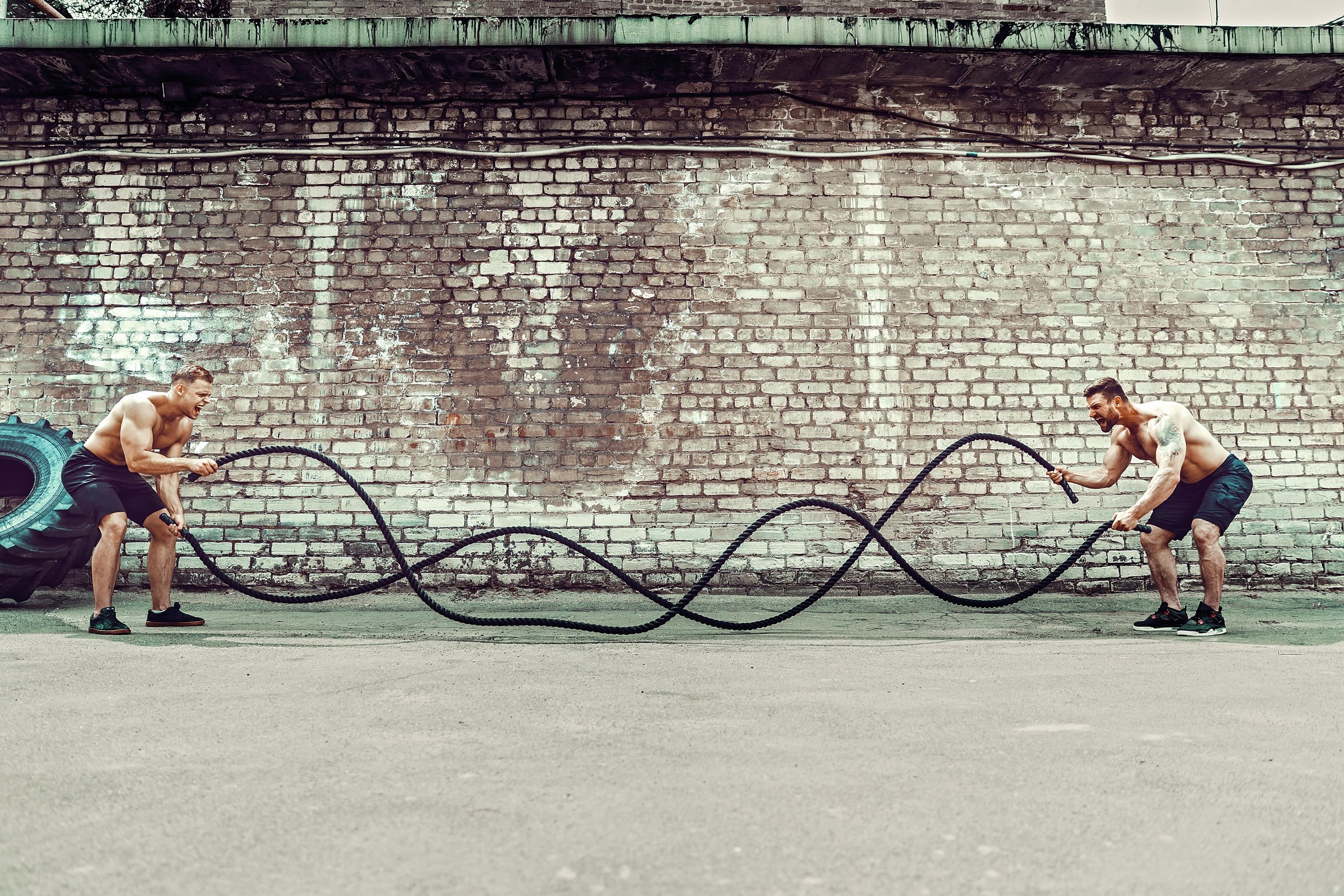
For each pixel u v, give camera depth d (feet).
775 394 20.27
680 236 20.59
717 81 20.81
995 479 20.18
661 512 19.90
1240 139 21.40
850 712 9.25
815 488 20.04
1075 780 7.02
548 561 19.67
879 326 20.51
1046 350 20.62
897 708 9.44
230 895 4.95
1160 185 21.21
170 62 19.61
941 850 5.62
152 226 20.38
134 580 19.29
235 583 15.52
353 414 19.99
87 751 7.77
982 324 20.62
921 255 20.74
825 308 20.48
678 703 9.68
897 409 20.31
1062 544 20.03
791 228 20.68
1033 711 9.36
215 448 19.81
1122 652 13.43
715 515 19.92
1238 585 20.27
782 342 20.39
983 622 16.87
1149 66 20.12
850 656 12.93
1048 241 20.90
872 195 20.84
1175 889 5.09
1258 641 14.65
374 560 19.58
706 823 6.06
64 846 5.66
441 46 19.13
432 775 7.09
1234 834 5.92
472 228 20.49
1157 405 16.05
